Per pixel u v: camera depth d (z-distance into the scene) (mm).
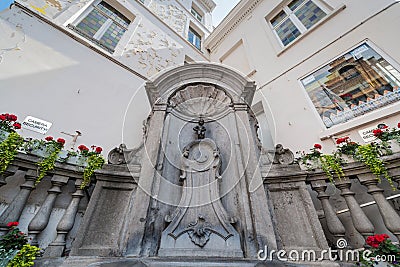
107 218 1962
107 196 2096
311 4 5781
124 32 5996
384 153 2141
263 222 1905
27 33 3719
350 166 2145
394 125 2795
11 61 3291
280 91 4863
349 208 2016
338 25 4504
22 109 3037
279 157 2549
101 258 1602
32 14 4000
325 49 4461
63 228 1863
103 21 5688
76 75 3990
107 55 4801
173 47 6961
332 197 2426
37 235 1871
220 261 1498
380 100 3193
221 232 1901
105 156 3535
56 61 3844
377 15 3885
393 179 1981
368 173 2078
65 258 1609
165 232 1884
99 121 3814
